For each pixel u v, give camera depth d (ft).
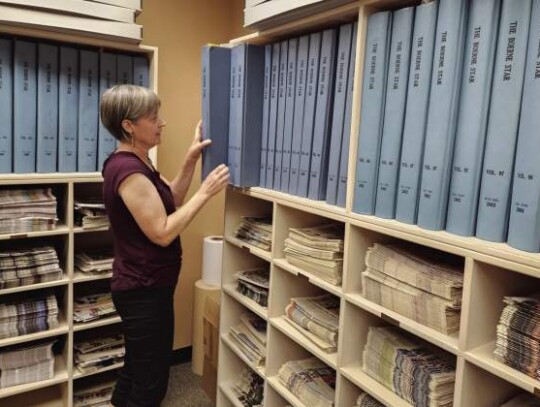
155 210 5.19
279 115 5.48
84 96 6.71
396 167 4.01
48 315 6.78
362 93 4.23
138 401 5.78
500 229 3.26
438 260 4.10
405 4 4.05
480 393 3.54
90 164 6.90
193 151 6.01
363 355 4.61
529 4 2.98
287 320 5.70
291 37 5.55
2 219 6.19
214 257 8.71
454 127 3.51
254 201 6.89
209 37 8.76
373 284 4.34
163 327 5.74
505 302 3.32
